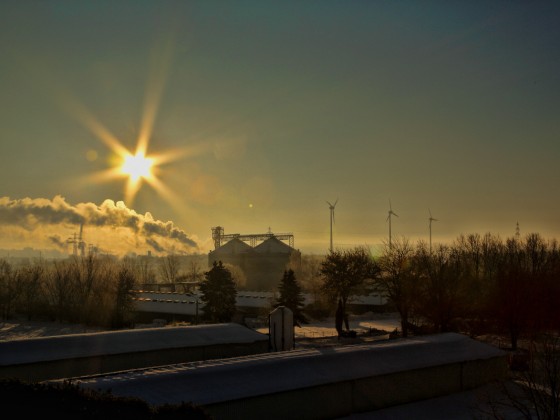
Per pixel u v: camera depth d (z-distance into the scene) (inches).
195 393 1084.5
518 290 2325.3
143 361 1609.3
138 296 4264.3
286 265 6127.0
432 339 1691.7
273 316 1914.4
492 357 1584.6
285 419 1167.6
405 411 1331.2
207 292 3043.8
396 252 2834.6
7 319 3693.4
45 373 1446.9
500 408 1332.4
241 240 6884.8
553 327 2359.7
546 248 4471.0
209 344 1745.8
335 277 2987.2
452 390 1488.7
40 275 4402.1
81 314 3444.9
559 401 990.4
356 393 1296.8
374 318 3809.1
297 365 1299.2
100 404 799.1
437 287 2603.3
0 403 775.7
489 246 4744.1
